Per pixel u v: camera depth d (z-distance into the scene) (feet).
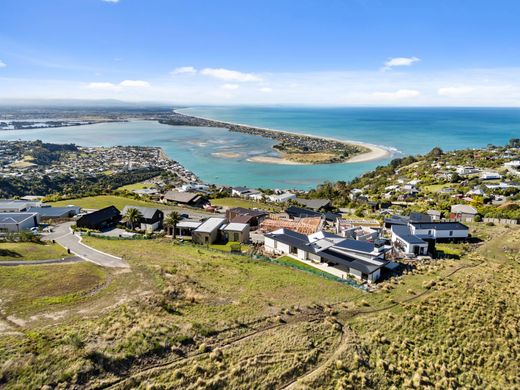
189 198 334.44
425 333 110.83
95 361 81.71
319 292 134.62
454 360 100.73
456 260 176.65
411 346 104.42
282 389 84.02
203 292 123.65
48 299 107.45
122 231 228.22
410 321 115.85
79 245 174.70
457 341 107.96
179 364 86.17
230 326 103.55
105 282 122.83
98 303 107.04
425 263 172.65
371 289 141.49
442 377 94.27
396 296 133.80
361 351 99.55
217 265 155.63
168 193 348.79
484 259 176.86
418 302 127.85
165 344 90.99
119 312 101.55
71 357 81.15
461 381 94.12
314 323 110.52
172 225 225.56
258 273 150.41
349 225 241.96
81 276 126.11
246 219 246.88
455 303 126.31
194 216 277.85
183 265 148.77
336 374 89.97
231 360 90.17
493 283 144.25
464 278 149.48
